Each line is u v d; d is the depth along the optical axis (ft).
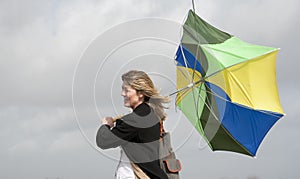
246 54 18.52
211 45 18.58
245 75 18.39
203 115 18.54
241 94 18.42
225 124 18.67
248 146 19.02
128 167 13.67
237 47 19.15
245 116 18.66
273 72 18.85
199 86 18.20
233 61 18.06
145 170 13.61
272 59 18.79
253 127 18.88
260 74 18.60
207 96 18.45
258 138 19.01
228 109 18.54
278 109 18.71
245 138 18.94
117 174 13.79
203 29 18.92
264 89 18.66
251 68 18.43
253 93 18.43
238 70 18.22
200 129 18.39
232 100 18.37
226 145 19.30
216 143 19.27
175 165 14.01
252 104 18.44
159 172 13.58
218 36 19.62
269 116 18.63
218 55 18.15
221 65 17.93
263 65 18.63
